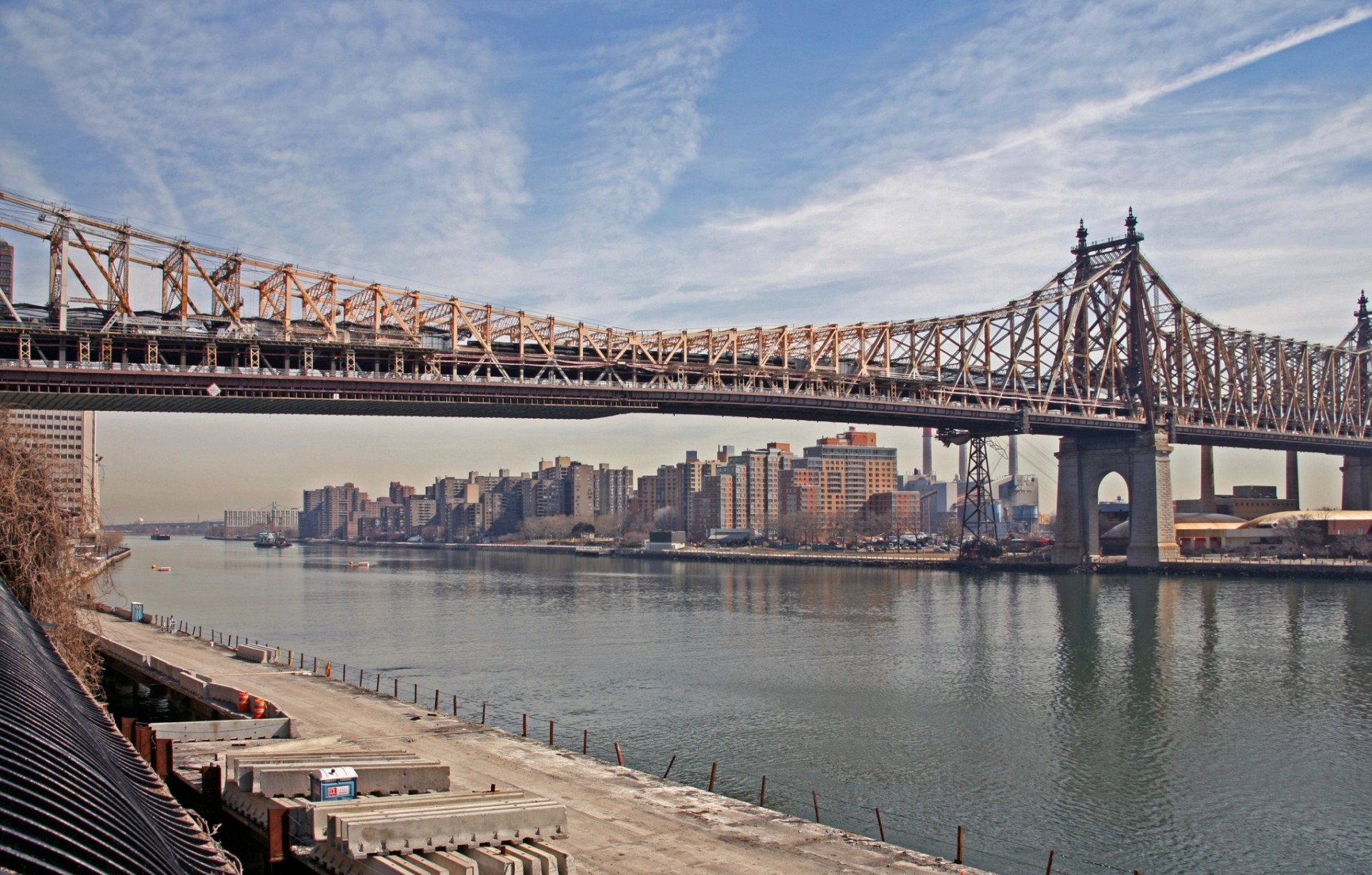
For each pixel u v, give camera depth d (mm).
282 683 63812
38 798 13547
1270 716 67938
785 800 49219
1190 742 61031
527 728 62656
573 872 26625
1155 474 199625
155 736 37812
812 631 113312
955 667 87188
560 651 97562
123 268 103688
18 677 19812
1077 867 41625
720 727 63875
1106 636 106750
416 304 122562
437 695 56188
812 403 154875
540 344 133500
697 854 31219
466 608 144875
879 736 61969
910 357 176375
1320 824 47125
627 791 38312
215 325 110875
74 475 59594
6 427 55781
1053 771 54812
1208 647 97812
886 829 45625
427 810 27594
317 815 27344
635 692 75312
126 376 102688
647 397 138875
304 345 113188
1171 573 191750
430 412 125812
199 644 84938
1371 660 89812
